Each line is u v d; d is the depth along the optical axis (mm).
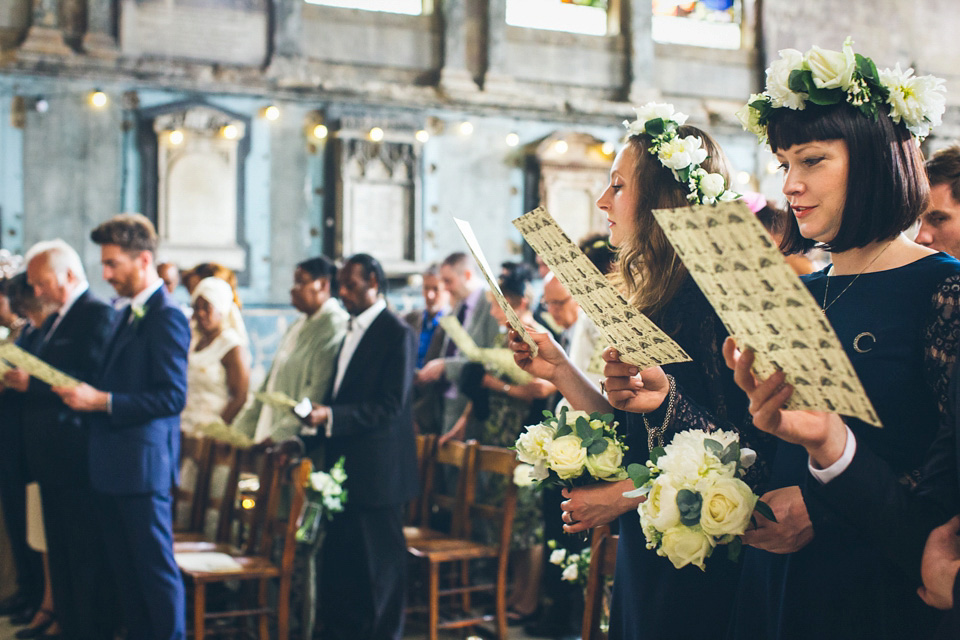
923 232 2145
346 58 10992
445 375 5551
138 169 10125
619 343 1549
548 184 11594
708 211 1100
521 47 11711
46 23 9766
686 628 1732
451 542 4406
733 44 12773
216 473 4645
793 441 1274
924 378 1435
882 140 1446
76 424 3938
